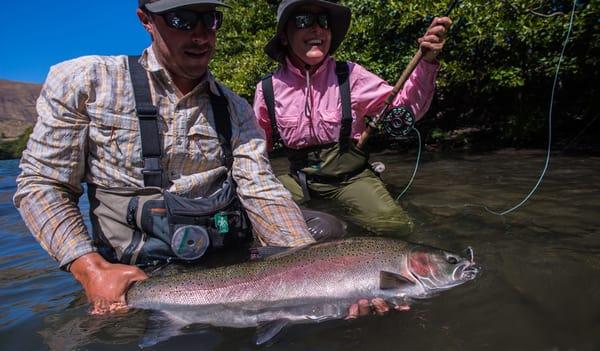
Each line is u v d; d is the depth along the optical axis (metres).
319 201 1.47
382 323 0.71
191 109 0.93
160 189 0.92
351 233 1.17
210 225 0.95
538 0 2.23
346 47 2.91
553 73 2.38
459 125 3.17
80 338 0.69
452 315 0.71
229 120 0.99
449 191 1.59
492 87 2.69
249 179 0.99
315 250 0.86
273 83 1.42
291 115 1.40
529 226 1.11
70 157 0.86
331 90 1.37
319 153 1.42
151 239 0.91
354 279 0.82
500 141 2.86
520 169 1.95
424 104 1.34
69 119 0.86
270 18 3.80
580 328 0.64
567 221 1.13
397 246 0.87
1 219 1.67
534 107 2.71
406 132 1.34
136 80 0.89
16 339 0.70
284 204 0.97
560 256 0.90
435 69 1.28
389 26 2.72
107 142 0.88
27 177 0.85
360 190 1.38
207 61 0.90
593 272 0.81
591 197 1.35
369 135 1.36
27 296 0.88
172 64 0.89
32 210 0.83
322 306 0.78
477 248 0.98
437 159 2.49
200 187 0.97
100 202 0.92
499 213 1.25
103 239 0.92
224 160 0.99
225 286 0.81
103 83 0.87
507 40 2.43
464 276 0.84
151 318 0.76
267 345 0.66
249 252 0.99
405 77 1.26
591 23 2.17
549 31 2.27
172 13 0.84
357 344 0.65
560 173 1.77
